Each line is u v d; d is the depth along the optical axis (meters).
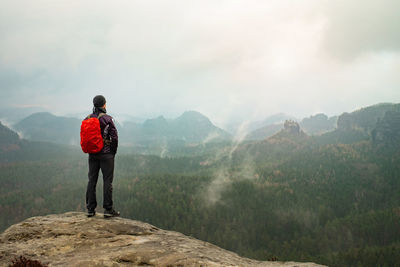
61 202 188.12
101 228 5.45
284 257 102.00
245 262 4.77
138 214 155.75
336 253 105.19
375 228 125.00
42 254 4.40
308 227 147.12
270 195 185.38
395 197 196.25
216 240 130.62
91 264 3.90
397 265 87.12
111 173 5.92
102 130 5.71
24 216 179.12
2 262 4.15
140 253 4.26
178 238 5.63
